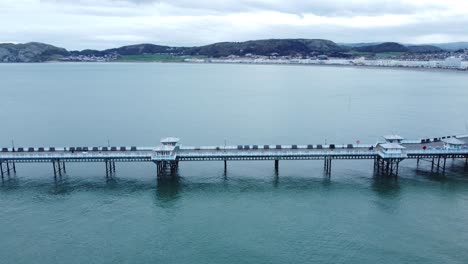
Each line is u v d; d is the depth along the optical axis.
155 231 61.16
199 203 70.88
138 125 135.88
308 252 55.31
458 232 60.31
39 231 61.34
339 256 54.34
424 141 93.81
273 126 134.25
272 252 55.38
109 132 125.31
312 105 180.88
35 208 69.25
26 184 80.31
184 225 62.91
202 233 60.44
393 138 87.81
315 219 64.50
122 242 58.25
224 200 72.12
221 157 83.12
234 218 65.06
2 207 69.56
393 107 173.38
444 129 129.38
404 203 70.44
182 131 126.81
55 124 137.50
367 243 57.38
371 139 116.19
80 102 190.50
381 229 61.28
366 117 149.88
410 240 58.16
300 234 59.88
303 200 71.94
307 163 93.75
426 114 155.62
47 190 77.19
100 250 56.22
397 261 53.12
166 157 80.44
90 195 74.75
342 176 84.50
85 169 89.56
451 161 94.69
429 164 92.19
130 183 80.81
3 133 125.00
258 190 76.81
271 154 82.69
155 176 85.00
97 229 61.91
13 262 53.47
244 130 128.38
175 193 75.50
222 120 145.00
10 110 165.38
